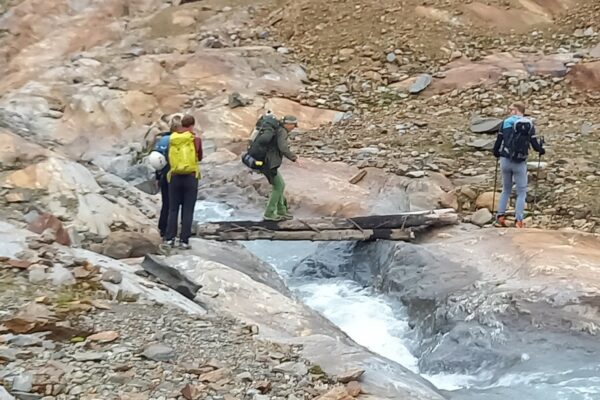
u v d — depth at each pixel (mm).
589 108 16359
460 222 11289
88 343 5738
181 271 8094
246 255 10328
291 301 8211
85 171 10828
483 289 8672
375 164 13820
